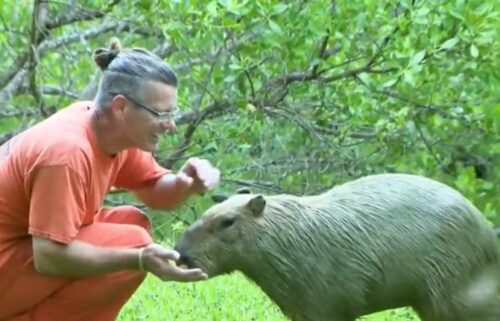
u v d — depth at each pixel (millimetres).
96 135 10414
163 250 10227
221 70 21953
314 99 23547
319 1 20922
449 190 11688
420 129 23547
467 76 22312
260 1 19938
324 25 20922
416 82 22016
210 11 19469
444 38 21203
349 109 22609
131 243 10578
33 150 10133
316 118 23781
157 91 10227
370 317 14539
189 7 19781
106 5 23000
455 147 25109
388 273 11367
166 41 23344
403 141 23656
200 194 11719
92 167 10281
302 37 20844
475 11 21078
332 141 24188
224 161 24500
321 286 11344
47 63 25953
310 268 11320
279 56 21578
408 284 11445
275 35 20609
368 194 11594
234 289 15539
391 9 21047
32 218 10102
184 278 10250
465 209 11562
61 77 25578
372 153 24406
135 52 10383
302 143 24141
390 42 21406
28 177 10156
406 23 20734
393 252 11344
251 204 11289
